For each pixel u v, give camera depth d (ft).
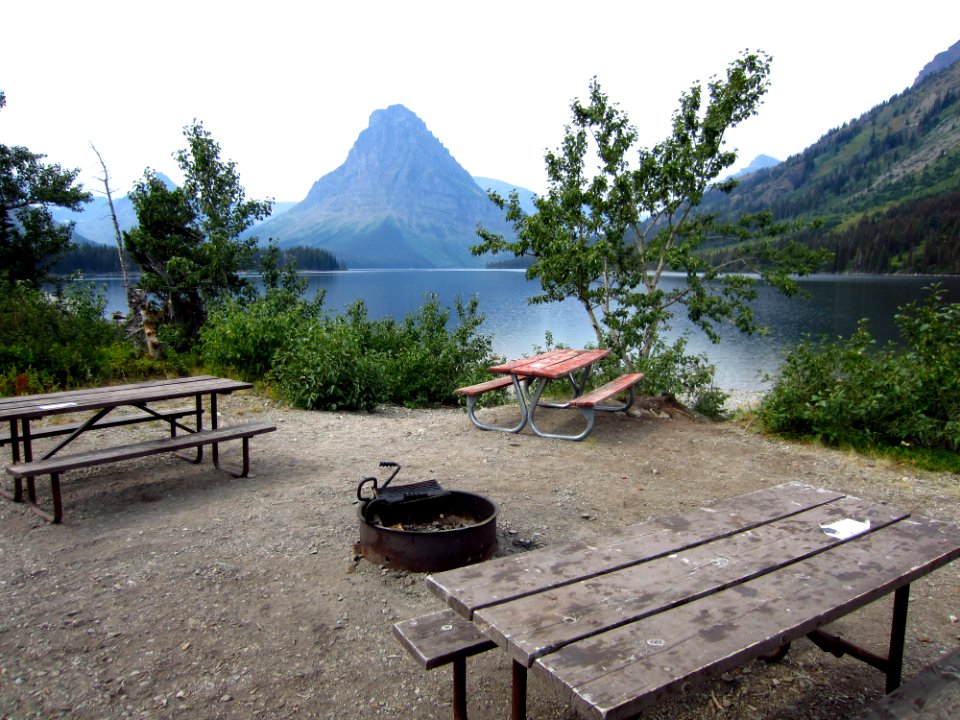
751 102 29.94
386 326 41.78
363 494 15.58
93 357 30.89
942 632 9.90
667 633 5.68
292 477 16.96
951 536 8.15
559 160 32.60
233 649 9.03
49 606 10.05
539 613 6.00
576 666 5.14
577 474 17.98
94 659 8.71
